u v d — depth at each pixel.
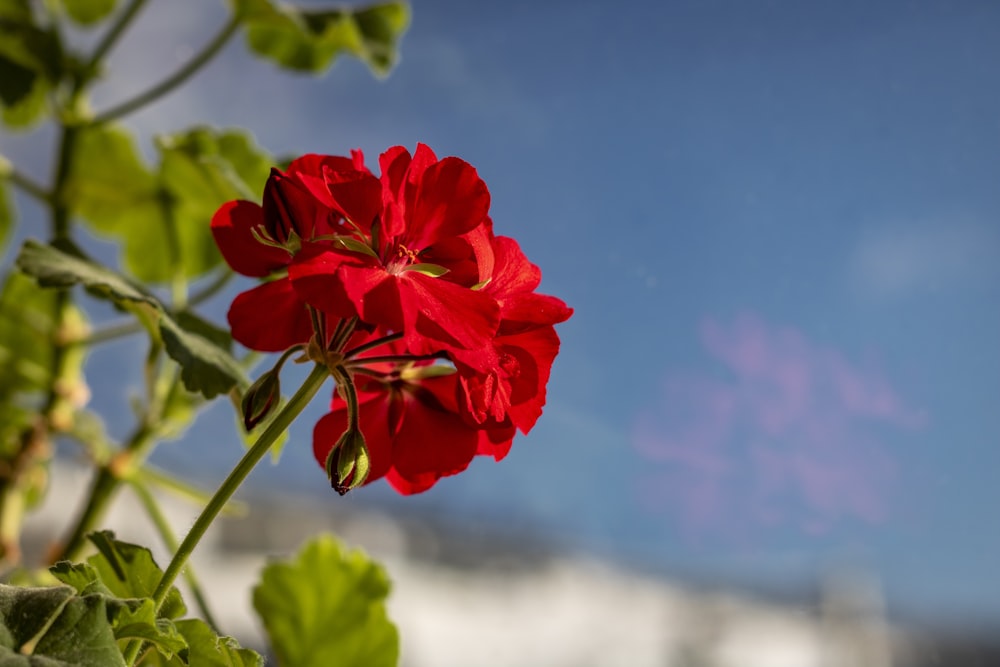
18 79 0.55
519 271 0.34
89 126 0.56
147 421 0.52
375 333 0.36
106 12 0.66
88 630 0.31
